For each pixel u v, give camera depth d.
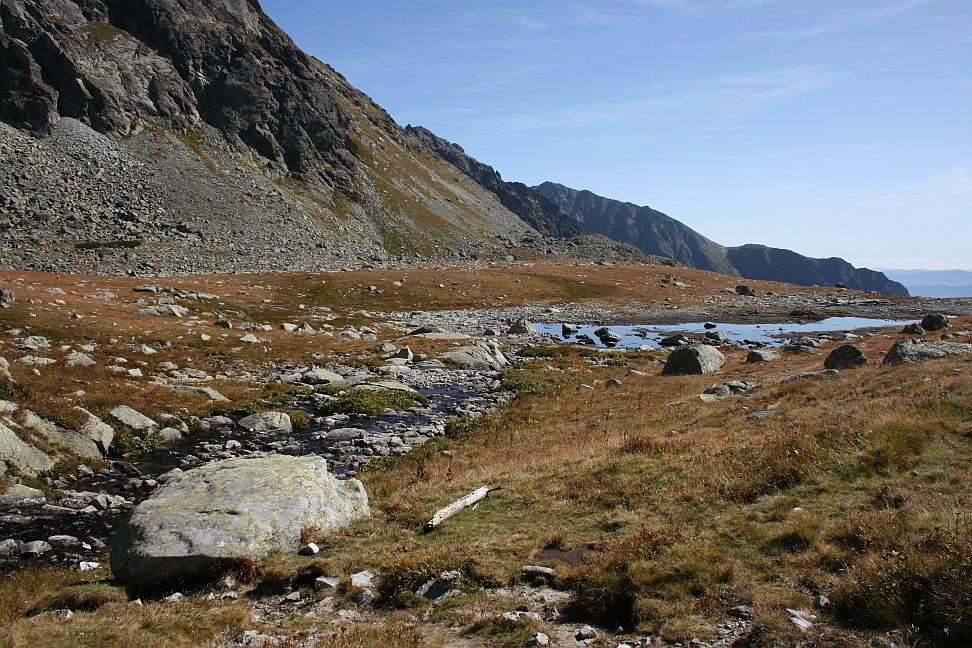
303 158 165.88
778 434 18.03
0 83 118.31
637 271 132.12
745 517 12.95
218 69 159.00
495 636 9.84
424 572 12.38
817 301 107.12
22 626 10.49
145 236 106.25
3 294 45.25
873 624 8.46
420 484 20.30
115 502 20.41
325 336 59.78
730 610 9.56
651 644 9.05
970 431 14.43
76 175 115.00
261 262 109.00
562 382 42.44
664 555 11.50
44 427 24.00
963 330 53.41
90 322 46.94
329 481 17.33
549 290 110.75
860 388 21.53
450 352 52.78
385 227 165.25
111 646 9.73
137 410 29.17
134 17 152.62
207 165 137.88
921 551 9.56
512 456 23.66
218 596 12.51
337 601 11.98
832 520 11.84
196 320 58.41
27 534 17.72
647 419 27.22
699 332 74.44
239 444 27.45
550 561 12.38
